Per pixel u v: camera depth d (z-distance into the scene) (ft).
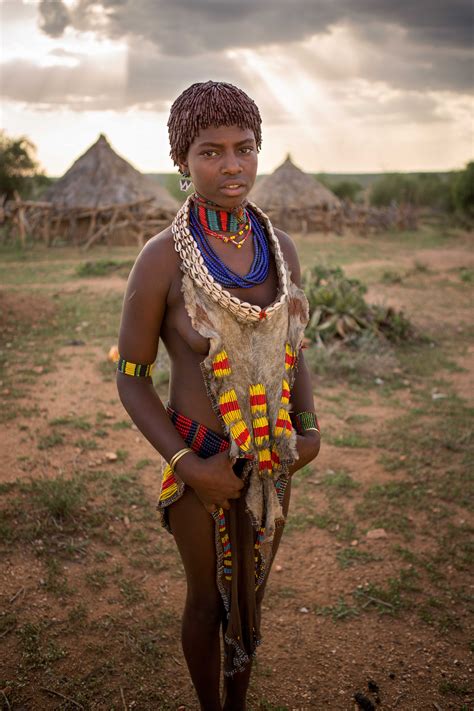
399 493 13.75
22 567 10.82
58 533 11.78
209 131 5.65
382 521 12.66
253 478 6.11
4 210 73.87
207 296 5.86
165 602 10.16
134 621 9.69
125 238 72.90
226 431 6.03
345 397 20.13
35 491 13.12
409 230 107.04
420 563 11.33
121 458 15.02
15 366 21.95
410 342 27.07
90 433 16.42
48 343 25.11
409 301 37.04
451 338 28.35
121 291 38.29
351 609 10.13
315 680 8.76
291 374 6.43
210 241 6.07
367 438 16.74
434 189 150.10
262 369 6.05
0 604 9.89
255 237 6.32
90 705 8.17
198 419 6.23
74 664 8.81
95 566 10.96
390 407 19.30
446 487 14.02
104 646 9.15
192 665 6.98
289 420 6.24
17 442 15.64
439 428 17.42
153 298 6.03
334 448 16.07
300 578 10.94
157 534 12.01
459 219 117.91
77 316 30.25
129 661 8.91
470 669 8.95
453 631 9.68
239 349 5.95
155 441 6.09
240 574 6.58
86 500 12.91
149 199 72.08
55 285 40.75
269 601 10.34
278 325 6.09
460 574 11.05
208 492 5.90
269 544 6.34
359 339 25.11
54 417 17.37
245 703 7.83
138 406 6.21
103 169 77.41
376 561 11.41
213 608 6.79
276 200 96.17
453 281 45.85
